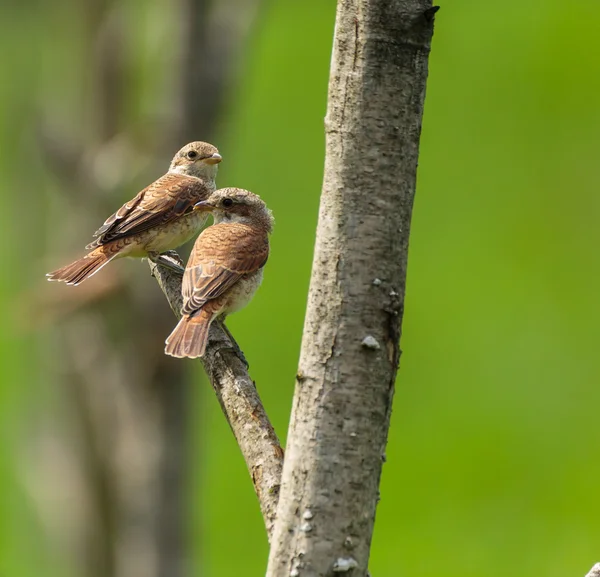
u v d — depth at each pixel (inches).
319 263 183.9
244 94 718.5
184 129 482.0
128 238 365.4
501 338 860.0
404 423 837.8
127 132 512.7
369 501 182.4
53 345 540.7
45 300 496.1
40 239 591.5
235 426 228.8
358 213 181.8
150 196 374.3
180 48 479.8
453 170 886.4
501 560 759.7
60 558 606.9
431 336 863.7
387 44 180.7
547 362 848.3
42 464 577.0
